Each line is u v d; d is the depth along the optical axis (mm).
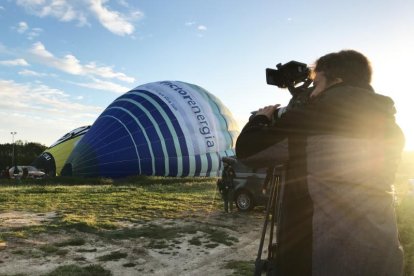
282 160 2186
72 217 12555
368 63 2271
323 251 2008
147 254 9203
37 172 44125
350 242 1979
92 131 37531
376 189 2025
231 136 38594
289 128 2102
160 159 35156
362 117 2043
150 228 11719
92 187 23719
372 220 1990
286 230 2127
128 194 19656
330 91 2156
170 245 10016
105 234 10734
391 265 1999
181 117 36594
